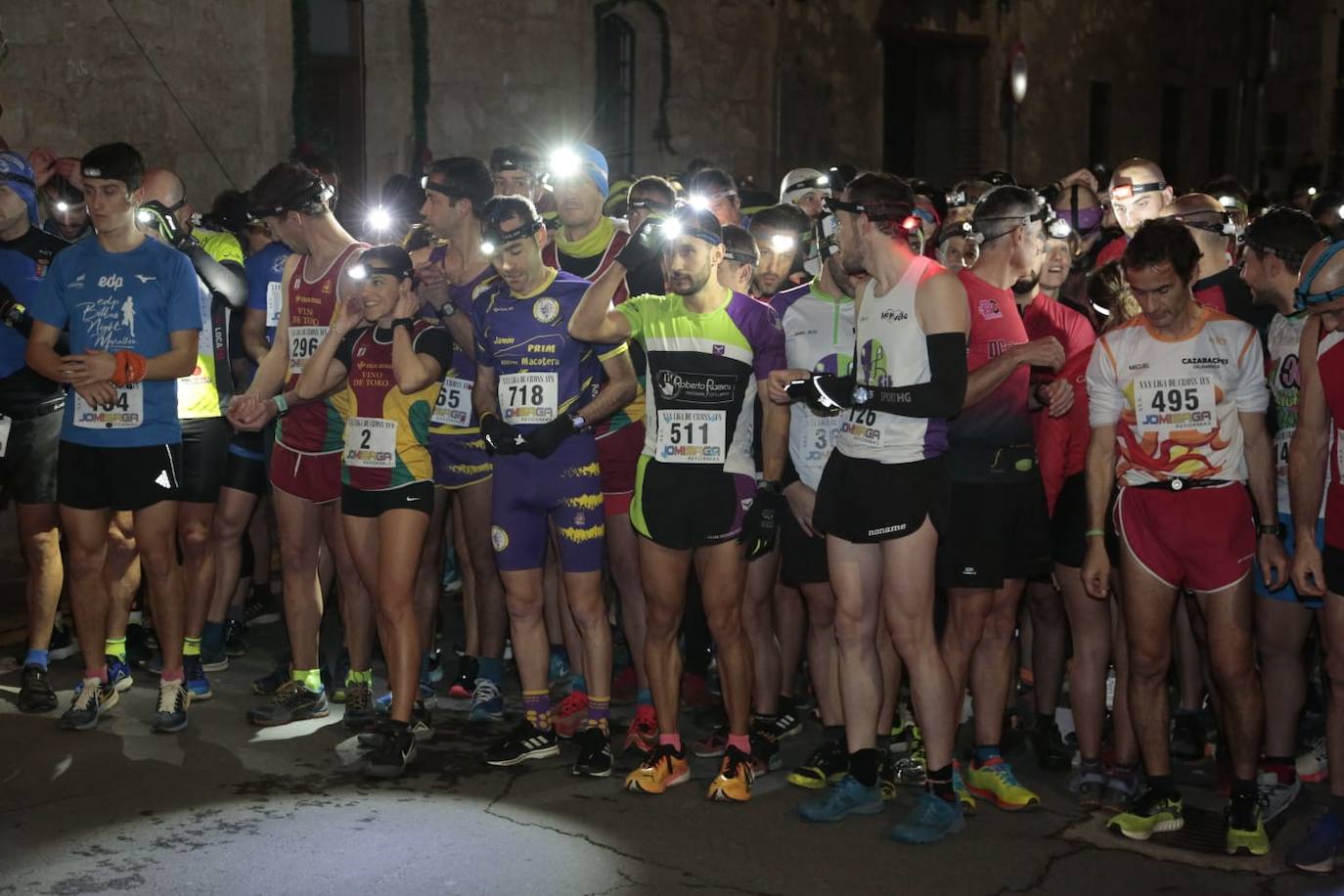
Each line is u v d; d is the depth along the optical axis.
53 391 5.51
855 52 13.94
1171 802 4.42
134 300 5.18
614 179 11.41
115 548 5.66
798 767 5.07
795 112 13.24
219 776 4.83
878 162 14.35
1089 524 4.40
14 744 5.11
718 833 4.40
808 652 5.52
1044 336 4.72
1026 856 4.25
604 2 11.05
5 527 7.77
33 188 5.68
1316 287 3.91
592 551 4.93
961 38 15.08
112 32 8.49
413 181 6.47
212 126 8.91
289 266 5.48
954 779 4.56
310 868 4.07
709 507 4.57
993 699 4.68
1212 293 4.90
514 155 5.98
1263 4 20.39
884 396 4.18
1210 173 19.83
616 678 5.96
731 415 4.59
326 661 6.14
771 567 4.98
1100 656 4.73
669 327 4.58
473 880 4.00
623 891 3.95
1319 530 4.26
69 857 4.13
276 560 7.87
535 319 4.88
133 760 4.97
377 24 9.83
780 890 3.98
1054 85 16.56
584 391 4.96
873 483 4.29
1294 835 4.43
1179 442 4.22
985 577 4.47
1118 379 4.31
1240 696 4.25
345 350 5.10
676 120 11.77
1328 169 21.16
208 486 5.63
